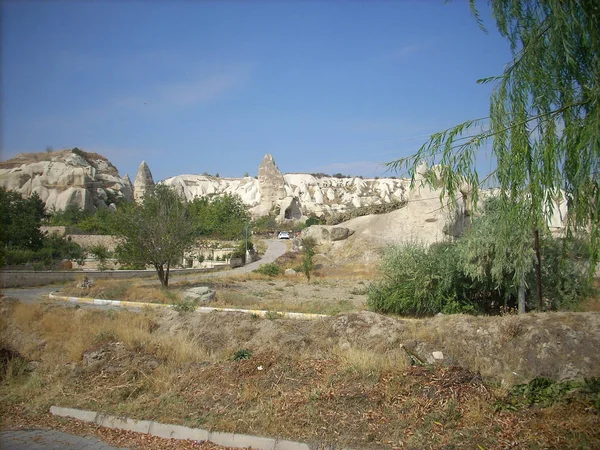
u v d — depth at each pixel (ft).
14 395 25.18
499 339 28.19
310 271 113.80
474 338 28.81
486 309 48.21
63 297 71.51
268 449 18.26
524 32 19.47
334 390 21.25
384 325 31.99
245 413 20.49
